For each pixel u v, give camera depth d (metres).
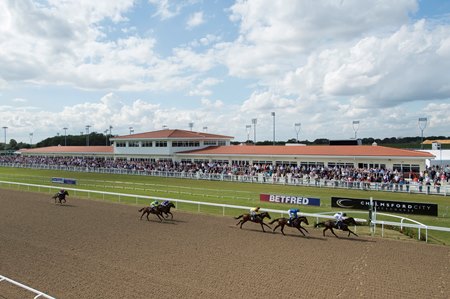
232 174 42.09
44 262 13.42
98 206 25.64
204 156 52.62
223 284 11.24
